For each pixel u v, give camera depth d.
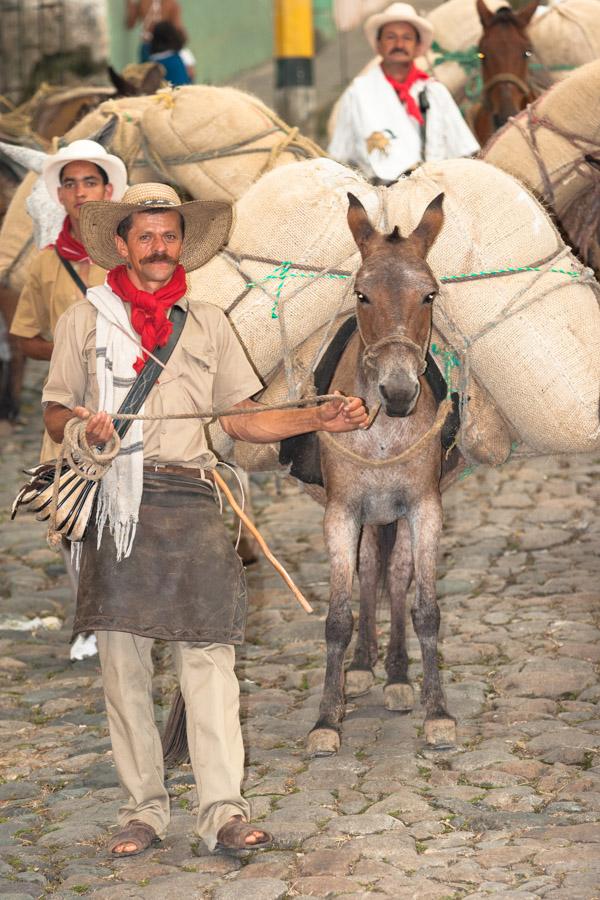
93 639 10.08
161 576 6.45
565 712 8.46
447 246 8.20
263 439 6.87
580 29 14.63
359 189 8.52
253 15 32.34
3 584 12.05
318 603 11.20
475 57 15.18
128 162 11.05
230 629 6.53
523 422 8.38
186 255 7.25
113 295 6.64
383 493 7.99
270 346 8.45
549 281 8.27
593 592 10.96
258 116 10.81
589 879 6.11
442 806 7.11
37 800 7.54
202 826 6.59
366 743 8.15
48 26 26.78
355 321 8.34
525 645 9.78
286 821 6.98
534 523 13.23
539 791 7.23
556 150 9.60
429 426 7.96
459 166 8.53
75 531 6.49
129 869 6.56
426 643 8.02
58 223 10.00
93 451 6.30
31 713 8.96
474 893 6.07
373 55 31.16
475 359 8.25
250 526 6.98
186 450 6.61
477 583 11.47
